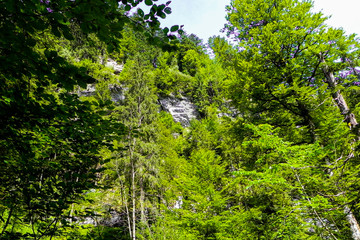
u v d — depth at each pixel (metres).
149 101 15.43
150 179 11.88
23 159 2.23
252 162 7.62
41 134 2.27
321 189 4.54
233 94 8.30
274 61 7.91
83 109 2.15
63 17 1.64
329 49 6.70
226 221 8.55
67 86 1.95
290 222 4.65
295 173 4.29
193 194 10.16
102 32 1.79
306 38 7.16
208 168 10.21
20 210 2.28
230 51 10.06
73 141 2.43
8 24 1.48
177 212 10.43
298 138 7.36
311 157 4.70
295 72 7.29
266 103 8.04
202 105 30.62
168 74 32.06
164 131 15.73
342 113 6.52
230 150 12.36
